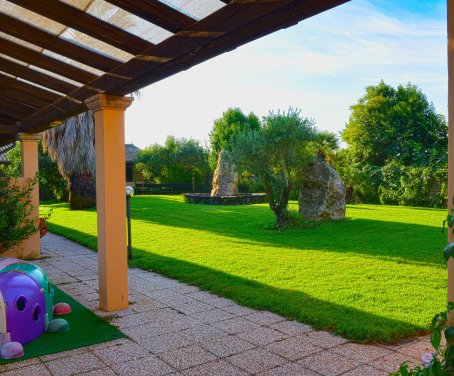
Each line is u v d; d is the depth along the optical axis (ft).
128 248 28.14
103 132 17.20
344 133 105.09
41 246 34.86
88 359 12.62
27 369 11.99
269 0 8.81
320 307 16.93
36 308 14.44
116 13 12.08
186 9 10.91
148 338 14.25
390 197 71.05
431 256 26.91
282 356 12.64
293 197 75.56
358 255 27.68
